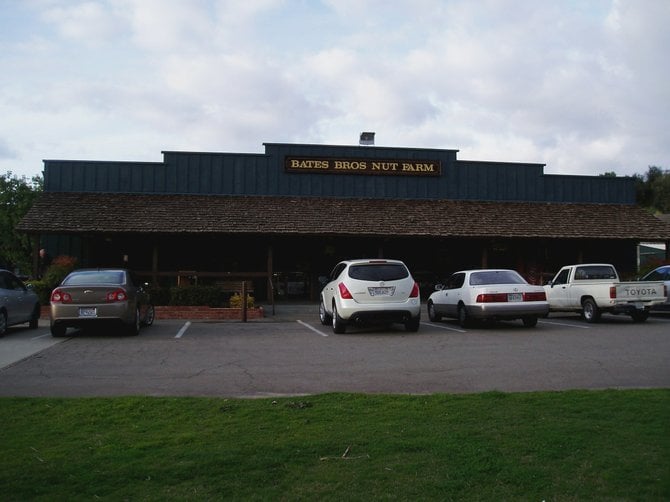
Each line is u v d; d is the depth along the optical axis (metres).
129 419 5.81
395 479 4.28
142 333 13.79
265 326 15.57
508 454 4.74
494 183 26.16
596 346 11.12
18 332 14.20
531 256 26.56
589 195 26.83
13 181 40.41
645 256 36.06
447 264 26.36
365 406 6.29
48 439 5.19
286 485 4.18
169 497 3.99
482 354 10.20
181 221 21.61
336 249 25.53
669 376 8.15
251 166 24.59
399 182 25.44
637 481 4.20
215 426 5.57
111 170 23.78
